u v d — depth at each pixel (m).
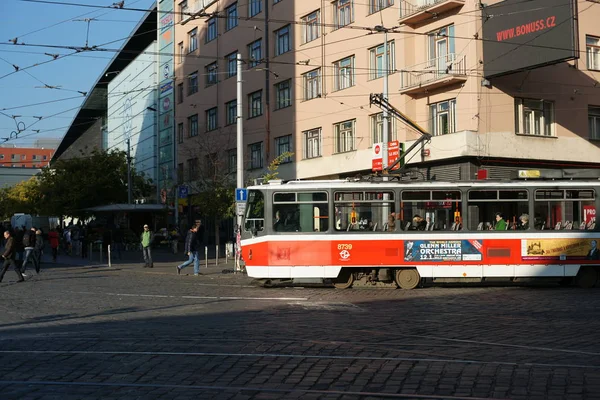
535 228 19.23
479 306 14.94
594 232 19.38
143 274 25.86
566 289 18.98
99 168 54.47
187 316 13.48
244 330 11.42
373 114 33.56
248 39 43.41
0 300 16.66
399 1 31.53
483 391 7.16
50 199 54.84
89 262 33.50
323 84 36.91
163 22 55.75
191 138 50.78
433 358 8.92
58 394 7.15
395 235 19.06
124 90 66.69
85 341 10.41
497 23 28.16
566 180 19.53
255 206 19.55
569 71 31.36
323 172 37.03
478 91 28.70
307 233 19.20
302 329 11.52
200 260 33.91
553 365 8.45
